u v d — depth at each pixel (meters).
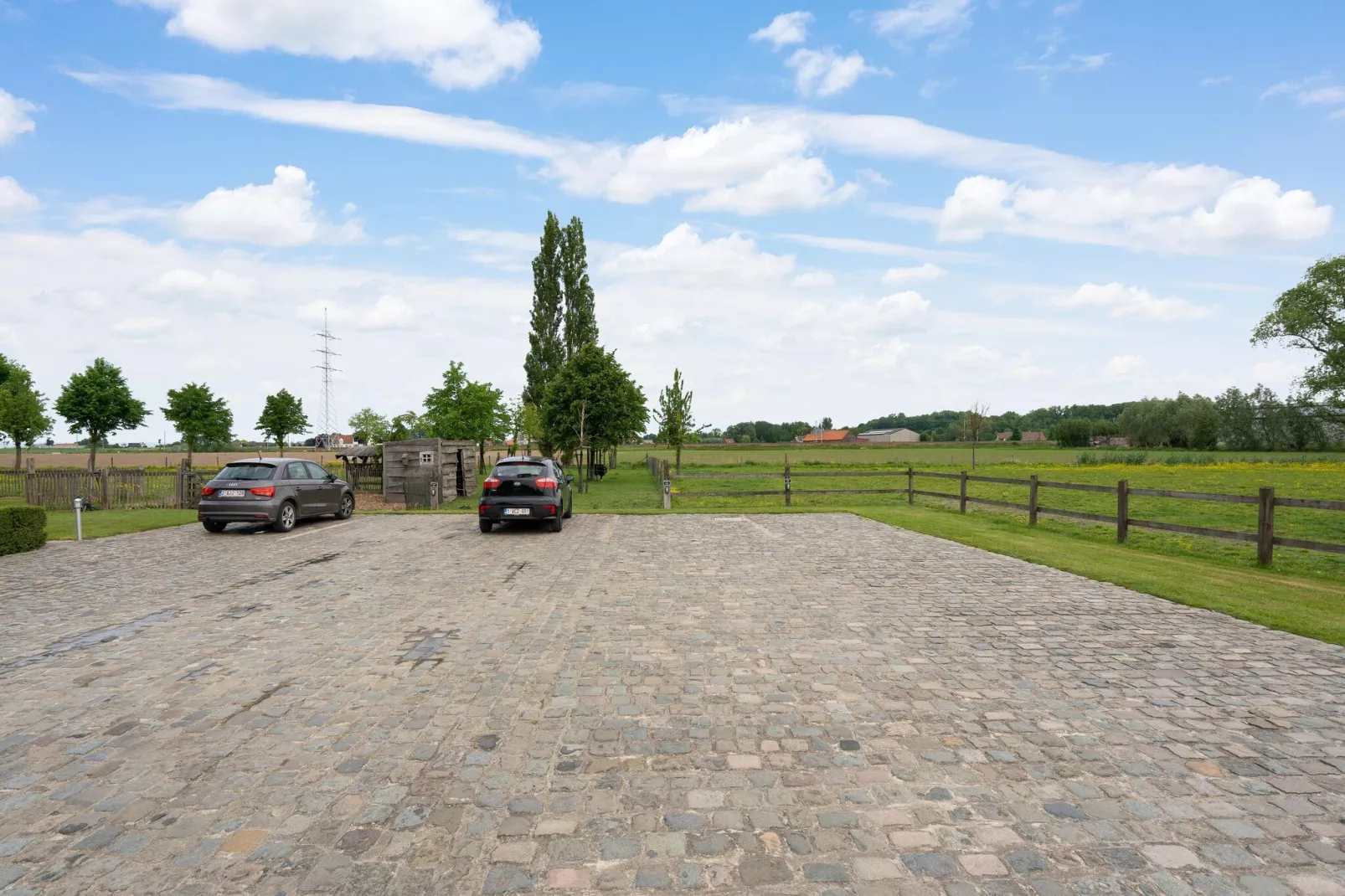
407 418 42.56
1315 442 68.06
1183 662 5.71
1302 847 3.07
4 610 7.84
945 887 2.80
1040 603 7.91
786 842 3.13
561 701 4.92
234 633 6.80
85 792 3.66
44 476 19.36
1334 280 48.28
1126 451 70.06
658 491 31.61
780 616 7.32
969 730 4.36
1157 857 3.00
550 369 55.56
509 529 15.21
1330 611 7.39
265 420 51.25
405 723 4.54
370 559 11.23
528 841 3.16
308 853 3.07
